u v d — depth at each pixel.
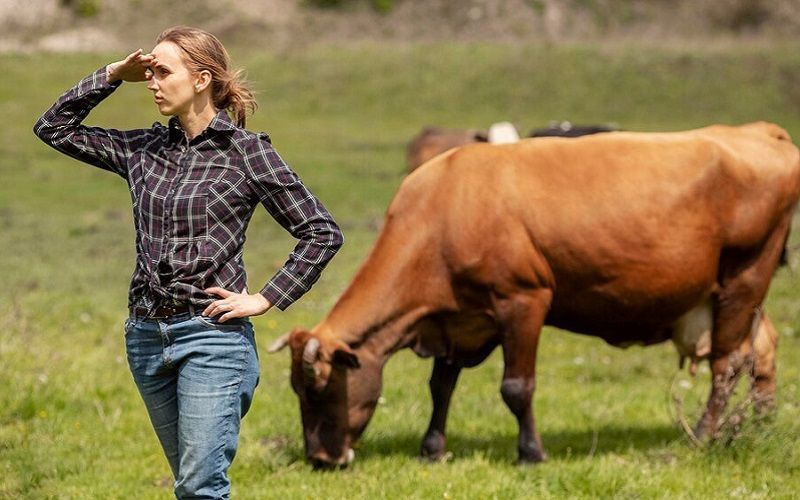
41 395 10.69
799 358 13.70
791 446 9.02
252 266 20.62
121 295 17.55
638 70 59.56
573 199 8.89
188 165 5.88
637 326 9.39
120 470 8.88
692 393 11.84
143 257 5.89
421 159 30.53
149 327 5.91
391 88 57.47
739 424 9.08
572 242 8.85
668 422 10.73
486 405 11.33
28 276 19.19
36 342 12.81
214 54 5.96
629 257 8.95
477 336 9.20
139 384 6.11
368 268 9.04
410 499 8.03
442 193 8.97
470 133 30.47
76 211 29.36
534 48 63.03
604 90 57.19
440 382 9.39
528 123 52.50
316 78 58.50
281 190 5.90
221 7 73.06
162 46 5.91
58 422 10.08
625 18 74.75
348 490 8.35
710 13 75.12
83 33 69.94
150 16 72.12
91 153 6.14
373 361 8.99
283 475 8.82
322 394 8.80
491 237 8.78
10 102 50.91
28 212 28.89
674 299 9.20
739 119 54.25
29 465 8.84
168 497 8.12
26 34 69.75
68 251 22.44
